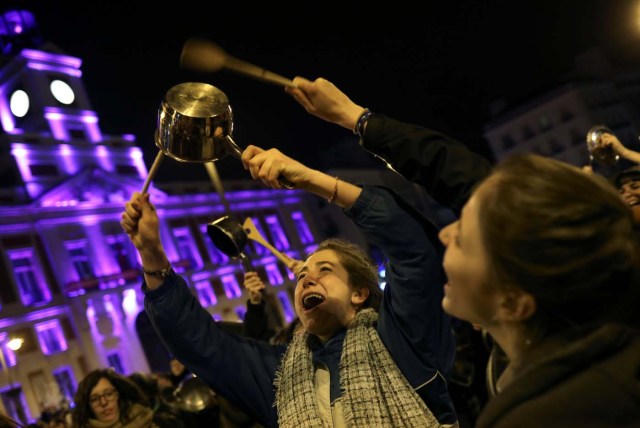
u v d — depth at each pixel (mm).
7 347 27266
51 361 28453
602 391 1033
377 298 2512
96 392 4090
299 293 2416
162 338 2428
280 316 39062
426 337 2162
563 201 1100
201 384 4887
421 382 2170
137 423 4121
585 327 1125
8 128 34656
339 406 2188
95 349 29938
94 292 30688
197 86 2145
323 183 2088
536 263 1096
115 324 31094
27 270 29594
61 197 31422
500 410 1096
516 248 1109
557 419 1038
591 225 1085
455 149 1819
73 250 31453
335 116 1933
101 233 32469
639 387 1035
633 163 4059
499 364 1936
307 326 2396
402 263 2123
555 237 1079
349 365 2211
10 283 28562
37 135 32500
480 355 4801
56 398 27828
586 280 1081
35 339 28406
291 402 2250
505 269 1141
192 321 2414
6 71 35031
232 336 2539
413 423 2100
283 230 42406
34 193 31219
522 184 1140
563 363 1070
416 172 1858
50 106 33938
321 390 2275
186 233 36844
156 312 2402
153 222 2365
